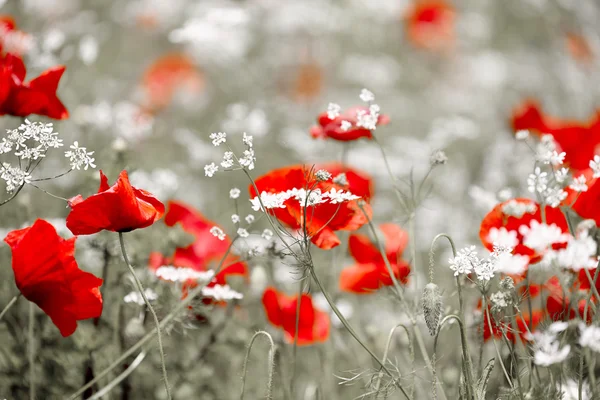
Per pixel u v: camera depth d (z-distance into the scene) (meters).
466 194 2.52
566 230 1.56
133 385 1.75
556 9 3.40
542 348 1.46
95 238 1.71
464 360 1.50
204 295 1.65
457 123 2.67
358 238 1.71
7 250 1.84
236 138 2.48
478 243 2.29
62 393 1.72
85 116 2.21
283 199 1.52
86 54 2.07
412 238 1.62
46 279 1.51
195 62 3.31
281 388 1.79
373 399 1.56
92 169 1.76
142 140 2.62
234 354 1.84
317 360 1.85
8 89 1.61
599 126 1.80
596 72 3.26
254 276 1.76
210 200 2.70
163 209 1.53
